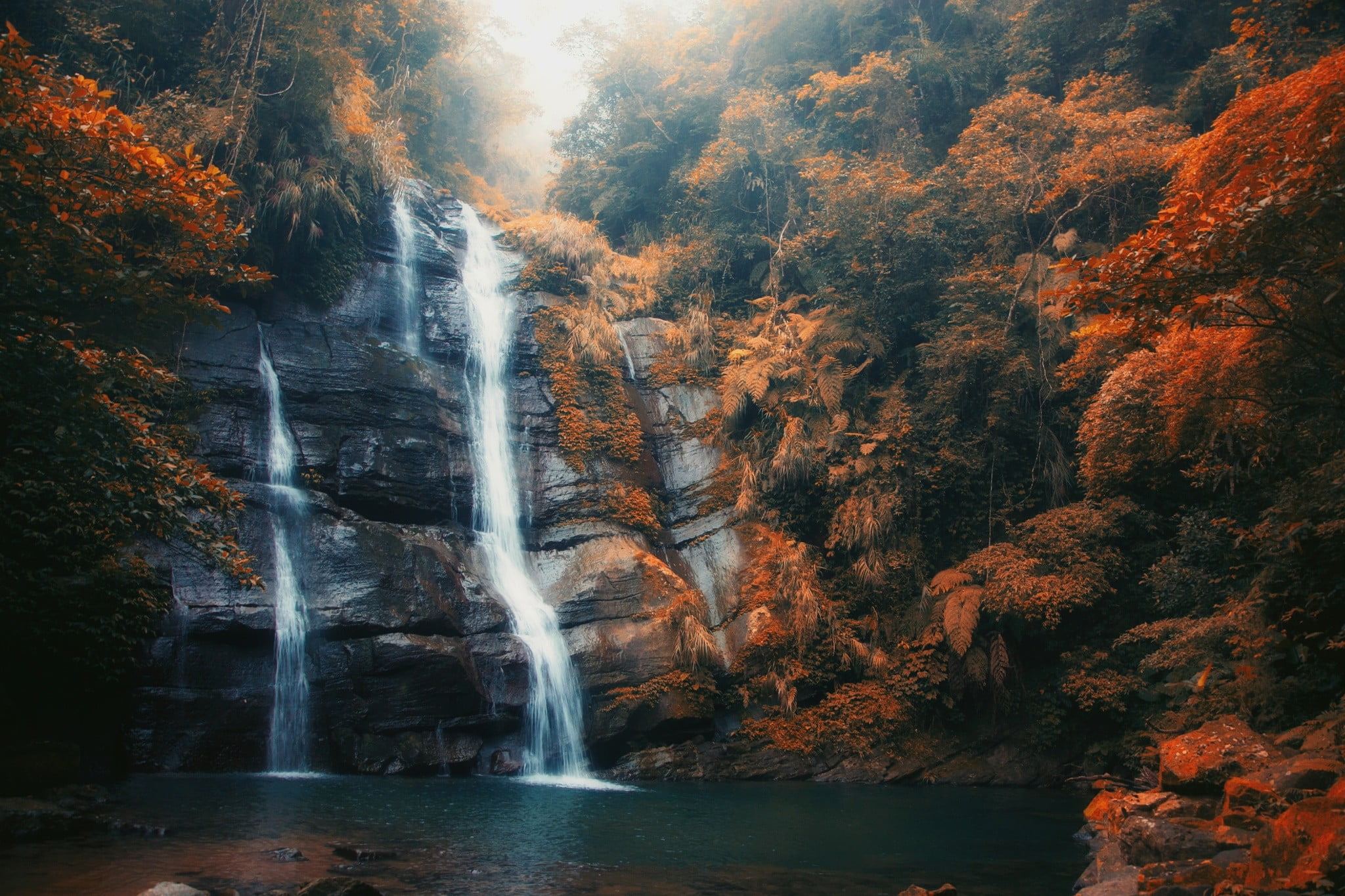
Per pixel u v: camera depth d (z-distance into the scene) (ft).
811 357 77.46
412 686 50.80
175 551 47.39
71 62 55.62
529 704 55.16
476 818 35.55
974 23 105.40
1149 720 54.75
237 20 66.54
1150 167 71.82
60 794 31.94
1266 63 73.05
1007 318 71.82
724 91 108.99
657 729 58.34
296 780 43.34
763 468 72.13
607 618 61.93
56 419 31.27
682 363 80.53
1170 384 46.73
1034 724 60.29
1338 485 33.17
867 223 77.56
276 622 48.93
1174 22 91.20
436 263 76.23
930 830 37.63
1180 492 62.90
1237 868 19.88
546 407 73.56
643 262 92.94
